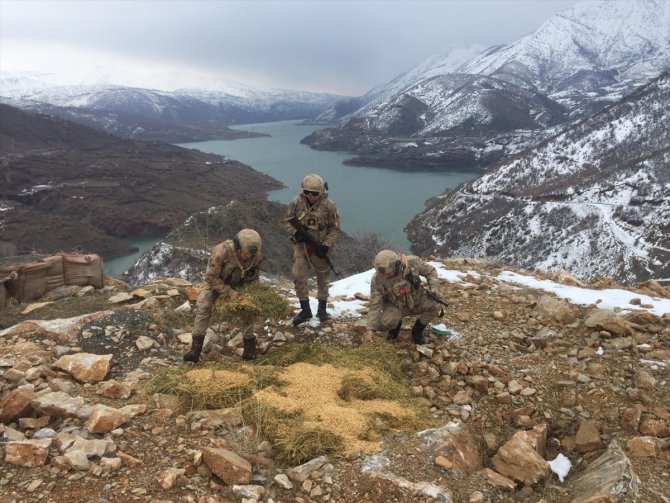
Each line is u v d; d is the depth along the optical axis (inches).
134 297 304.8
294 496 145.2
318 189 256.7
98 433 162.1
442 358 247.9
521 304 310.7
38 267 303.4
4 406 169.2
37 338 237.1
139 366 224.8
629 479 154.8
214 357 239.1
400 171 7593.5
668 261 2691.9
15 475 138.7
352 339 265.6
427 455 164.4
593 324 266.8
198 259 1537.9
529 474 169.2
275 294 238.2
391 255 238.2
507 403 212.2
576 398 213.5
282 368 222.2
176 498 135.3
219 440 163.3
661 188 3223.4
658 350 243.4
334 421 180.2
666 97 4549.7
